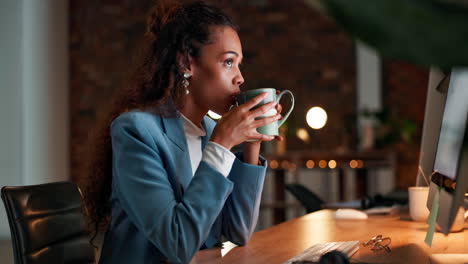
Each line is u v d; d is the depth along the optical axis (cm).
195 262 102
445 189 86
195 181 106
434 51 29
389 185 529
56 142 567
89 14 611
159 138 115
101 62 607
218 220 124
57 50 575
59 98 577
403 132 551
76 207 127
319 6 30
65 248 119
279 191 517
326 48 593
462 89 78
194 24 122
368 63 581
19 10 501
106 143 129
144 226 104
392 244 111
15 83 498
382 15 29
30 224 112
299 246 114
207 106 126
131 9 609
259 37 603
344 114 588
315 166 516
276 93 118
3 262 378
